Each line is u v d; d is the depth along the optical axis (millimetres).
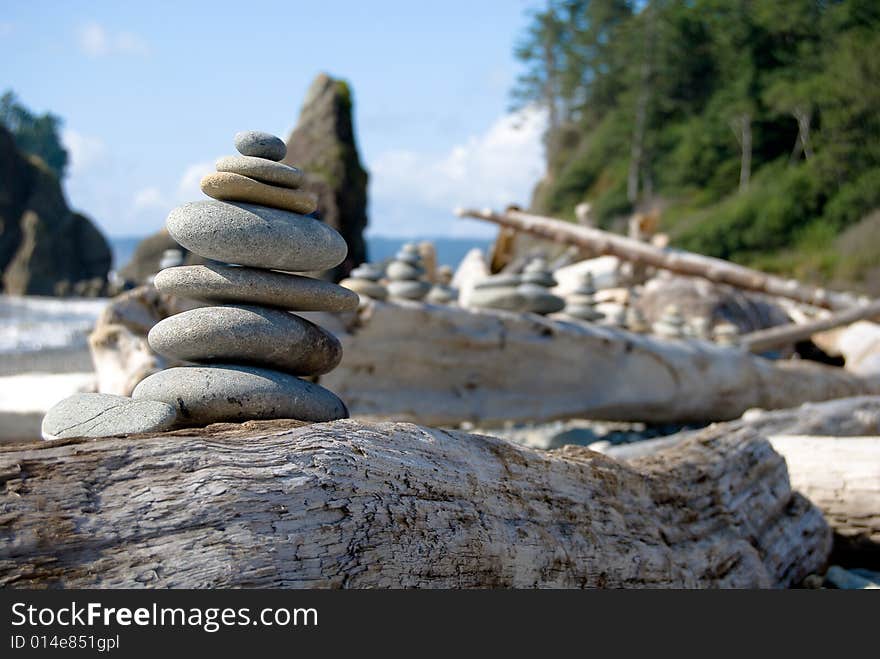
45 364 12531
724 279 15109
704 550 4336
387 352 8625
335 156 19984
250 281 3533
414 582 2949
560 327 9562
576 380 9703
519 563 3355
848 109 39000
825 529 5375
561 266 19734
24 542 2254
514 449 3627
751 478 5020
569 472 3824
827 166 37969
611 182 52594
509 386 9344
